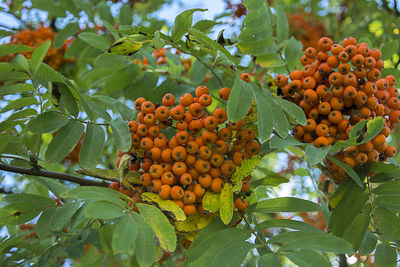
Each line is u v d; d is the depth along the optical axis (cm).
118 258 66
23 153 61
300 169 74
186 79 74
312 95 57
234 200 57
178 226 56
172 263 67
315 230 55
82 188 51
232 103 52
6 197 59
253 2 62
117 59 67
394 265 57
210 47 55
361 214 58
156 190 55
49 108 63
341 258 68
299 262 49
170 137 60
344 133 58
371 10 101
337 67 58
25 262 64
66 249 61
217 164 55
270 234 66
